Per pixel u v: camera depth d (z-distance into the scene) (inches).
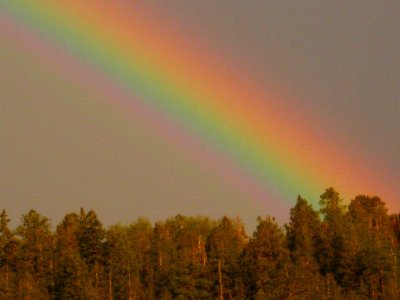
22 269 7150.6
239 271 6924.2
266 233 7185.0
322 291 6589.6
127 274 7032.5
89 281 6643.7
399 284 7180.1
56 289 6830.7
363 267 7273.6
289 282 6476.4
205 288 6840.6
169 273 7076.8
